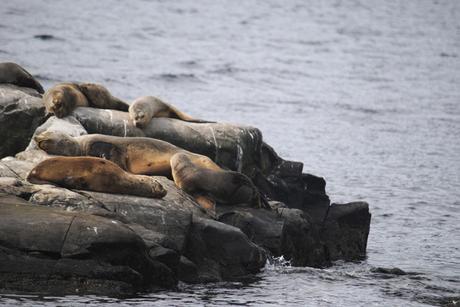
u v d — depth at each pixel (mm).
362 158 104875
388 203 83812
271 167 69125
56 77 139000
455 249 68312
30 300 41906
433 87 177625
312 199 67750
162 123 65438
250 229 55531
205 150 65375
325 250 61250
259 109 135125
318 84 169625
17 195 48031
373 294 50000
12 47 161125
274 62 195875
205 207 55750
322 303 47344
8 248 43156
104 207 49219
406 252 66625
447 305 47719
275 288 49812
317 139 115000
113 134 63625
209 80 159250
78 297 43000
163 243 48031
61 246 43562
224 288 48812
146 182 52312
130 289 44531
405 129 127125
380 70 198000
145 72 157250
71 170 51469
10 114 60312
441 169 101438
